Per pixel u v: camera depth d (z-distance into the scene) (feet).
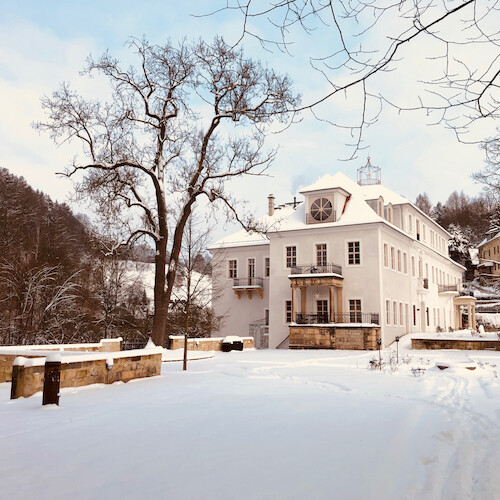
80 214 213.46
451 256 299.99
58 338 116.67
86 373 39.24
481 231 333.83
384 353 95.04
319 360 75.51
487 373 54.70
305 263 131.13
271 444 20.57
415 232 154.20
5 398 34.86
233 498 14.19
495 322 208.95
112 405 30.53
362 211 127.75
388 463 17.97
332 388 41.34
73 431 23.03
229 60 71.92
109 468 17.13
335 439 21.59
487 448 20.47
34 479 15.99
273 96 67.31
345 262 125.49
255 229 97.76
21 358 34.37
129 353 44.80
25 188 174.40
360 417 27.04
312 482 15.66
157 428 23.63
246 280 151.84
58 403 30.58
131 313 143.13
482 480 16.15
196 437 21.76
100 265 132.87
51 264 125.49
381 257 122.01
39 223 157.89
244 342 110.32
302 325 116.26
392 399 34.73
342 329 111.96
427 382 45.85
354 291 123.44
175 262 91.61
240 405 30.78
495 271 273.33
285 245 135.03
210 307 144.66
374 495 14.53
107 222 91.56
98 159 89.45
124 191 93.97
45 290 116.78
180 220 92.79
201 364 68.69
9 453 19.16
